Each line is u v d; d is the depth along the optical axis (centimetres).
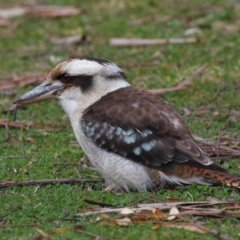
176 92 1659
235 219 1071
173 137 1136
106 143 1168
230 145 1389
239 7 2141
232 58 1800
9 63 1947
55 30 2147
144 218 1078
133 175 1156
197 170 1123
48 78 1266
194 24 2062
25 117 1602
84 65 1224
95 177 1277
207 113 1556
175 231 1042
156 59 1864
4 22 2205
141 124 1151
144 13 2194
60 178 1278
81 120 1199
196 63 1795
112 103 1189
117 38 2028
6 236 1063
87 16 2214
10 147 1451
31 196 1199
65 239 1037
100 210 1113
